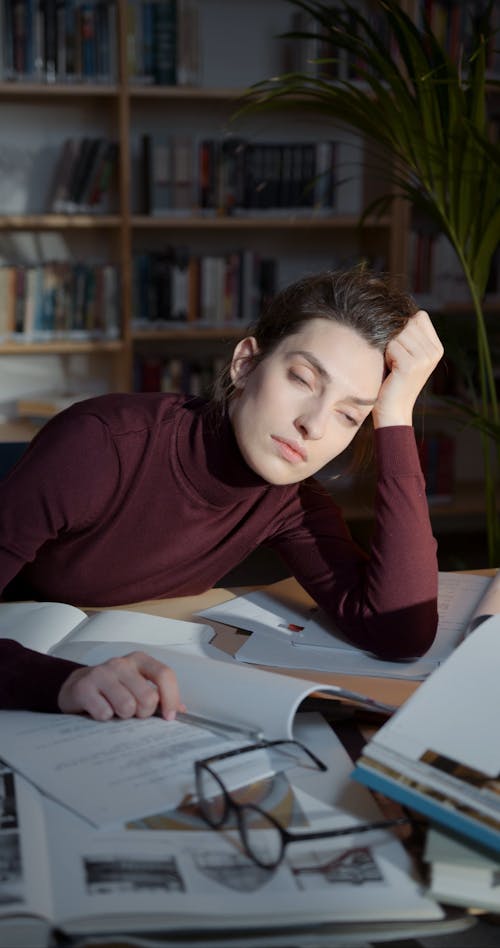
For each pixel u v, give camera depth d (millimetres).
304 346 1176
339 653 1191
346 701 995
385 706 917
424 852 713
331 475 1493
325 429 1167
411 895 685
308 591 1337
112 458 1277
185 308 3848
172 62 3646
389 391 1303
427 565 1247
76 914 635
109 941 631
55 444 1257
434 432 4113
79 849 710
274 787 814
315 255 4215
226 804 759
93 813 755
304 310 1208
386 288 1289
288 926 659
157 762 842
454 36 3732
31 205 3938
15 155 3885
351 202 3967
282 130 4059
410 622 1184
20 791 790
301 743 898
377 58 2041
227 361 1337
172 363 3922
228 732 903
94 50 3574
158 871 688
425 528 1278
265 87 3773
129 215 3682
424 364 1291
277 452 1184
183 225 3721
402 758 760
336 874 700
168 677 951
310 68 3705
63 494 1226
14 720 935
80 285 3771
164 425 1322
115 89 3576
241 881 684
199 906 653
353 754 893
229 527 1396
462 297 4000
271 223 3797
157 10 3590
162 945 639
